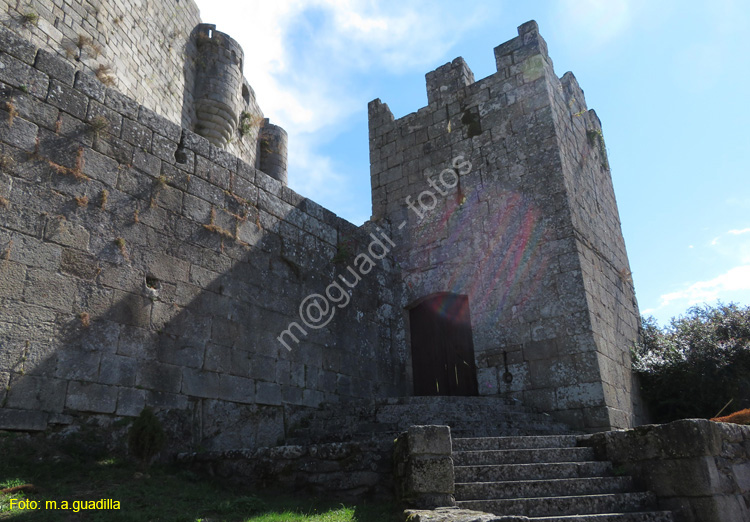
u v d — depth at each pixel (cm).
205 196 956
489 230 1282
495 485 604
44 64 770
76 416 698
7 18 1159
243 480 700
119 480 628
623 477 643
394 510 580
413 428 588
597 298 1180
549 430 932
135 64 1544
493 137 1346
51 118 760
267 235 1060
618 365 1181
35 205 714
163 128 918
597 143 1544
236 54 1955
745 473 643
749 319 1327
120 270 793
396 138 1517
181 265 884
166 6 1734
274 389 979
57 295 711
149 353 801
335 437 865
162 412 795
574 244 1155
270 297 1030
